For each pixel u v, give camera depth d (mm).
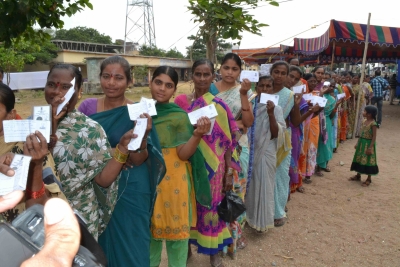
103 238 2283
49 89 2016
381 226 4184
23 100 19594
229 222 3025
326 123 6191
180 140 2637
